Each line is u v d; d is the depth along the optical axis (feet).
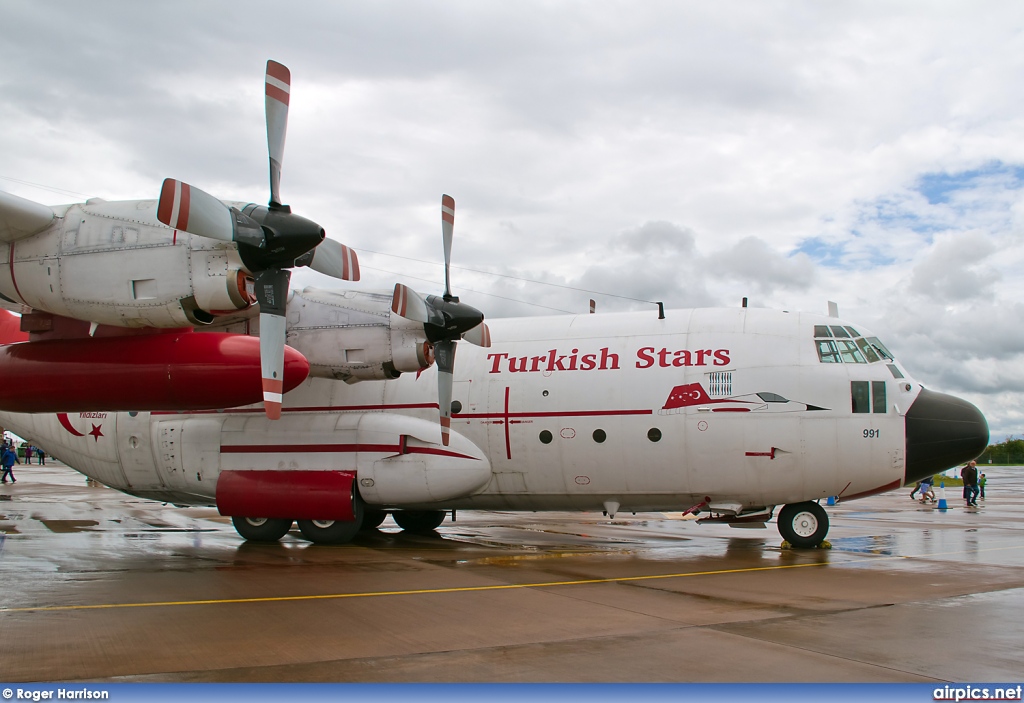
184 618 22.62
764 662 18.17
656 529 53.67
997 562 35.53
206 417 43.68
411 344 38.17
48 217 31.60
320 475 40.50
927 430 37.45
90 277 31.50
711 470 38.32
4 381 34.40
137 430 44.45
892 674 17.22
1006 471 242.17
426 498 40.45
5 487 99.09
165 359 32.63
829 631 21.36
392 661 18.22
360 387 43.09
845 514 70.95
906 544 43.27
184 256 30.96
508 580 29.91
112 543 40.93
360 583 28.96
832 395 37.50
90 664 17.81
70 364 33.53
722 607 24.73
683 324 40.98
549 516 66.80
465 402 41.96
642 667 17.78
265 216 30.81
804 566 34.17
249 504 40.81
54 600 25.18
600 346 41.29
